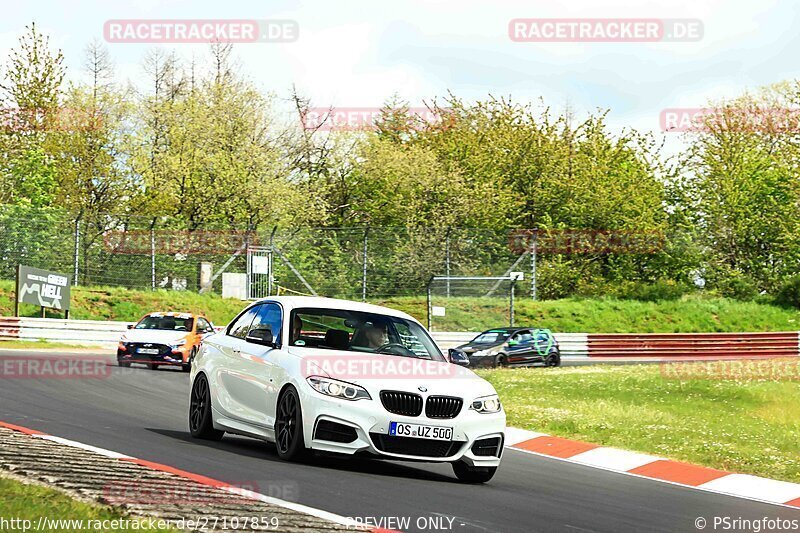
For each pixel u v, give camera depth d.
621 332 57.62
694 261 71.06
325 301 14.12
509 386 28.69
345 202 74.56
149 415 17.80
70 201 61.62
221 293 51.66
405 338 13.74
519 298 59.22
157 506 8.76
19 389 20.44
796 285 64.94
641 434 19.06
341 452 12.09
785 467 16.12
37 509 8.20
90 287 47.75
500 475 13.91
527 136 78.12
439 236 59.28
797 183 73.12
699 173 76.06
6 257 47.44
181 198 62.38
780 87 77.81
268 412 13.12
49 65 66.75
